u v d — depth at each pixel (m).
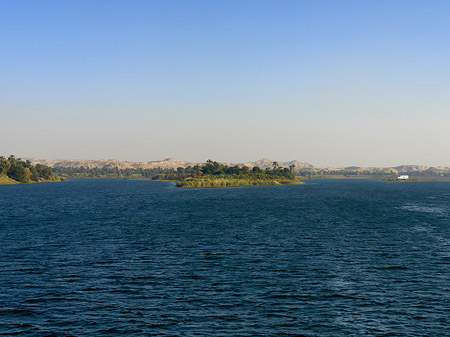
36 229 98.00
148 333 36.59
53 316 40.34
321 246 75.75
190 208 157.88
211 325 38.31
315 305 43.41
